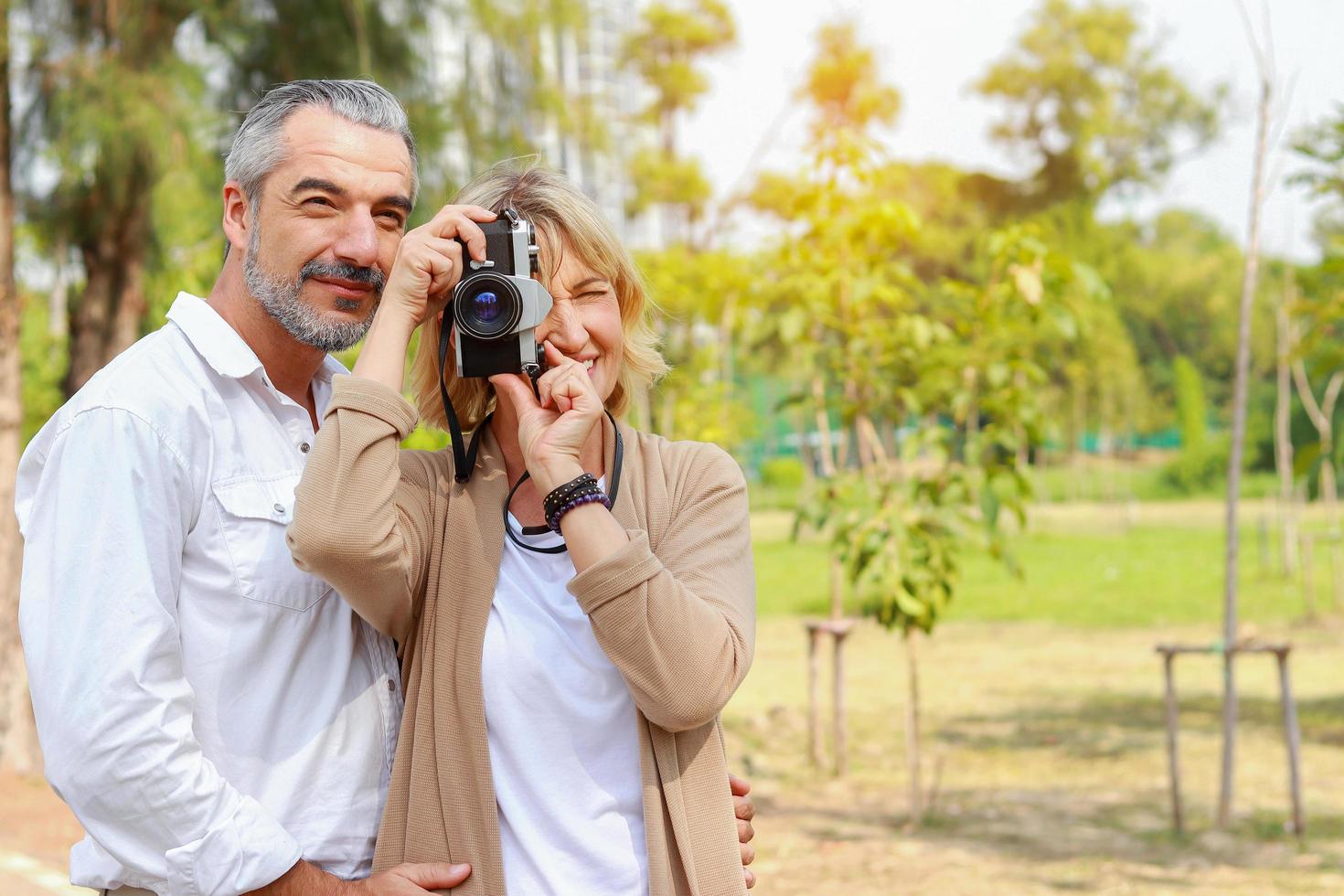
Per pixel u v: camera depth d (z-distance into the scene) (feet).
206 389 5.85
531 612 5.86
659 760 5.74
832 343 20.80
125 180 22.22
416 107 24.38
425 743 5.80
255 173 6.06
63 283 25.68
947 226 118.21
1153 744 23.97
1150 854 17.39
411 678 5.92
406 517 5.97
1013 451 18.49
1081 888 15.96
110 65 21.33
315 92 6.14
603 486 6.18
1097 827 18.83
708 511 6.13
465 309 5.79
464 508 6.06
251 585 5.77
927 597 19.08
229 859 5.30
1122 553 61.52
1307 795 20.10
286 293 6.03
